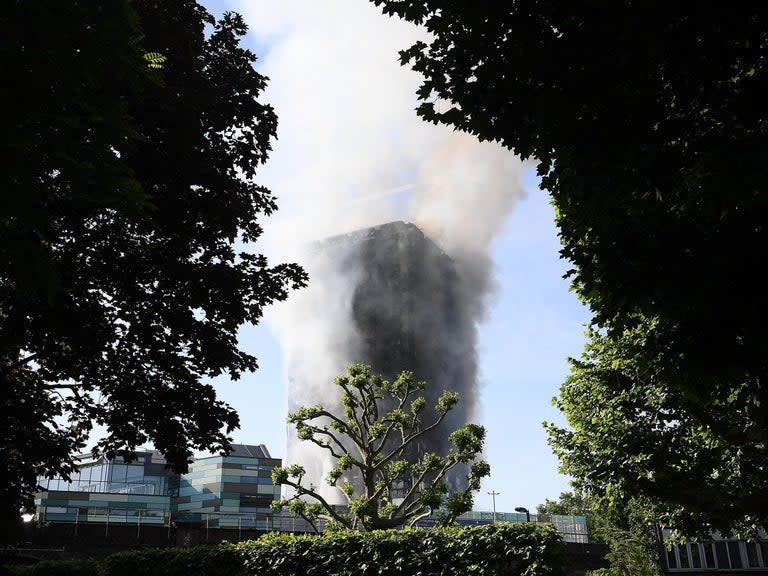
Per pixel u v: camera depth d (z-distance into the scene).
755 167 5.68
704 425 14.70
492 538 14.16
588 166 7.37
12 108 5.13
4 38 5.12
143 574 19.42
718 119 6.81
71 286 16.98
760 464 14.91
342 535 16.55
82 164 5.45
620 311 8.00
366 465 28.78
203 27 21.42
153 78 6.13
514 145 8.13
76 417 19.62
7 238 5.36
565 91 7.27
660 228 7.11
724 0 6.39
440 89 8.31
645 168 7.12
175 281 19.06
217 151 20.33
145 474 103.56
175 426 18.72
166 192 18.47
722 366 6.96
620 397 17.30
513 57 7.65
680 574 57.31
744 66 6.95
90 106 5.54
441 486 27.50
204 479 105.69
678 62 6.79
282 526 56.09
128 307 18.83
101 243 17.75
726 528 16.39
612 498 17.25
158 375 19.28
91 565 20.23
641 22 6.62
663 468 15.62
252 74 21.61
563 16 7.39
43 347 17.08
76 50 5.49
